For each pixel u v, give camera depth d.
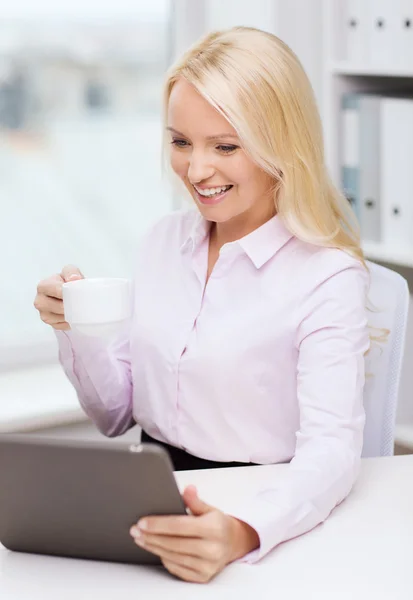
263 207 1.92
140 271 2.10
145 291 2.06
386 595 1.32
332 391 1.72
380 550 1.46
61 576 1.40
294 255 1.89
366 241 3.00
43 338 3.34
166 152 2.04
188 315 1.95
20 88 3.29
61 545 1.45
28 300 3.37
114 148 3.48
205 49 1.80
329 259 1.85
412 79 3.19
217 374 1.86
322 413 1.70
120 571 1.42
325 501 1.56
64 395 2.97
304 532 1.52
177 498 1.33
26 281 3.37
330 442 1.66
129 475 1.32
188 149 1.82
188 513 1.41
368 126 2.93
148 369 2.00
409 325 3.13
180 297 1.99
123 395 2.15
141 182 3.54
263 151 1.76
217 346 1.87
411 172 2.84
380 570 1.39
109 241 3.53
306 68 3.31
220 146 1.77
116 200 3.52
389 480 1.75
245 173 1.79
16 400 2.92
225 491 1.66
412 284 3.11
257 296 1.88
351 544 1.48
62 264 3.44
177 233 2.10
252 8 3.24
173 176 2.08
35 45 3.28
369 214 2.97
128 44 3.41
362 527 1.54
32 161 3.35
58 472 1.35
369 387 2.05
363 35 2.95
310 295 1.83
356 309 1.81
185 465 1.98
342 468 1.62
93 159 3.46
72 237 3.46
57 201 3.41
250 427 1.89
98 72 3.40
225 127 1.75
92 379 2.11
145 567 1.43
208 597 1.33
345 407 1.71
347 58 3.01
